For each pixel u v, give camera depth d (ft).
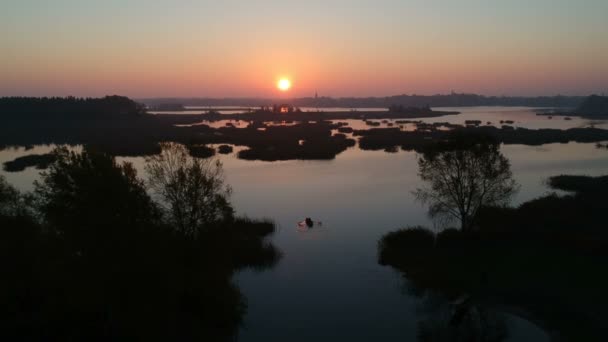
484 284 87.15
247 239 110.63
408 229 115.44
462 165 112.88
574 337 68.54
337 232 124.26
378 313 79.56
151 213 75.92
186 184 86.79
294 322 76.69
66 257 65.82
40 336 56.49
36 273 64.18
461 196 113.70
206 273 81.25
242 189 176.96
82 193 68.18
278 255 106.93
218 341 69.92
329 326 75.31
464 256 100.68
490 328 72.69
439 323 75.82
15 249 66.74
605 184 165.37
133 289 66.64
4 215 74.64
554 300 78.89
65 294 62.18
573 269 89.97
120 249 65.62
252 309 81.30
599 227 114.42
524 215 121.90
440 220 132.57
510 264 94.58
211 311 74.74
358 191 172.24
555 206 131.54
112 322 61.82
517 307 78.23
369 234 122.21
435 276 91.25
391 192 169.89
